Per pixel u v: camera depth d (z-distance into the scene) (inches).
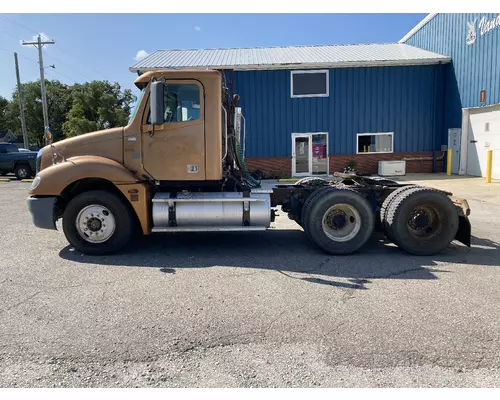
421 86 756.0
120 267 217.0
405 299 169.6
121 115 1990.7
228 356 125.9
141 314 155.8
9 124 2792.8
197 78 235.9
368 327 144.2
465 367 119.2
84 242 239.0
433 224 241.6
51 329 143.6
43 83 1331.2
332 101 751.1
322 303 165.9
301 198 260.4
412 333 139.4
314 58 768.3
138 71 710.5
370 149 765.9
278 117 751.7
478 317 151.5
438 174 739.4
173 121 237.6
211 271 209.8
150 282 192.5
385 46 900.0
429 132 767.1
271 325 146.3
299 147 759.7
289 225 337.7
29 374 116.3
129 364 121.5
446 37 754.8
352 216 242.4
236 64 719.1
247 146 755.4
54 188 231.3
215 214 239.3
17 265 220.8
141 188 234.8
